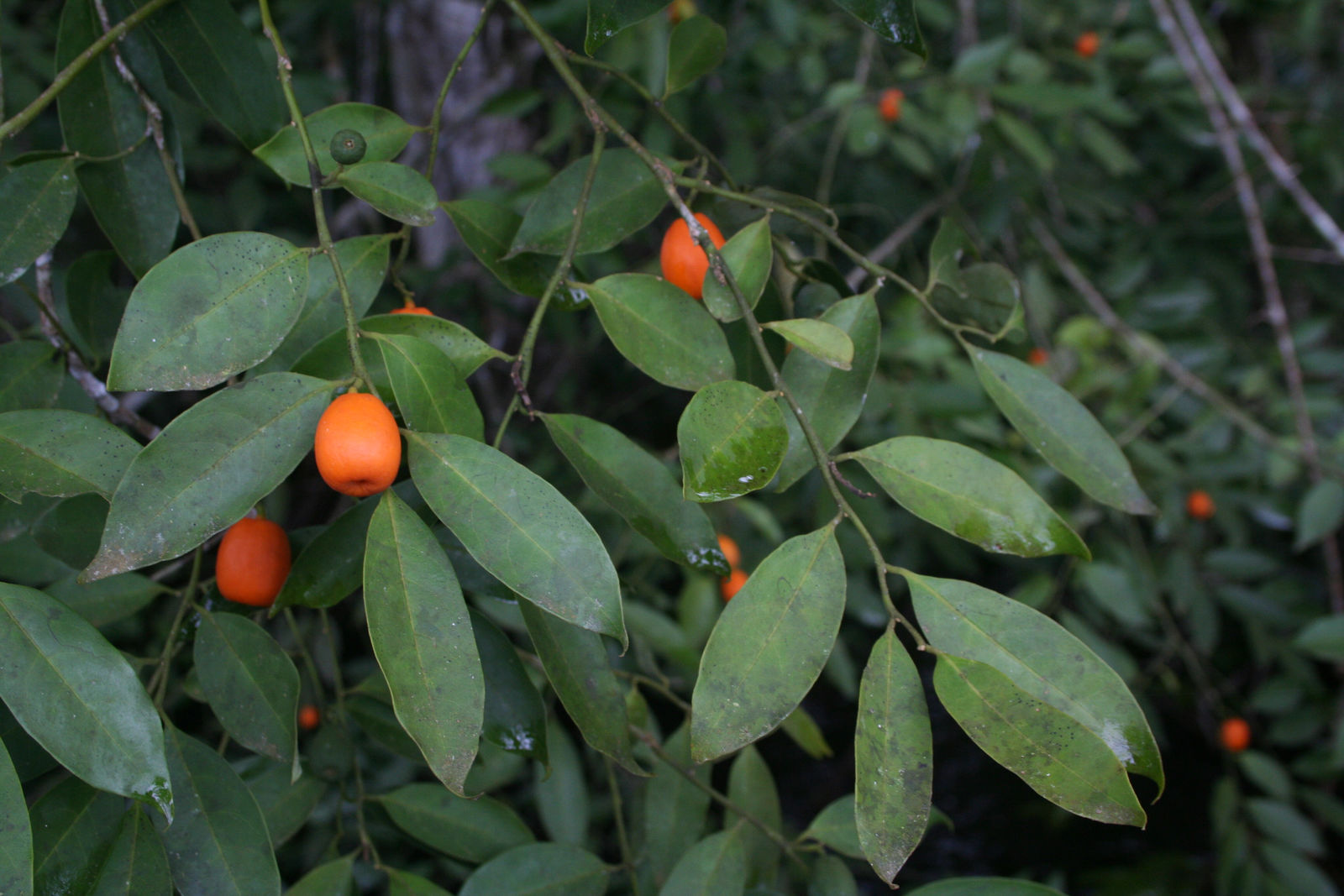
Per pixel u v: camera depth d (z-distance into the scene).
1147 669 1.33
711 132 1.26
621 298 0.49
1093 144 1.26
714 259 0.48
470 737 0.42
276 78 0.57
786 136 1.25
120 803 0.46
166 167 0.55
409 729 0.42
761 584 0.44
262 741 0.49
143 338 0.44
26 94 1.06
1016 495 0.47
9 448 0.45
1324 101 1.60
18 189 0.51
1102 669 0.44
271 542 0.51
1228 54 1.66
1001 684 0.43
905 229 1.12
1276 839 1.18
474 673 0.42
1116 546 1.21
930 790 0.43
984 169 1.09
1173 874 1.38
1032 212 1.31
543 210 0.54
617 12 0.48
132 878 0.45
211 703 0.49
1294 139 1.51
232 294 0.45
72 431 0.45
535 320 0.49
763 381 0.55
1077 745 0.42
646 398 1.50
